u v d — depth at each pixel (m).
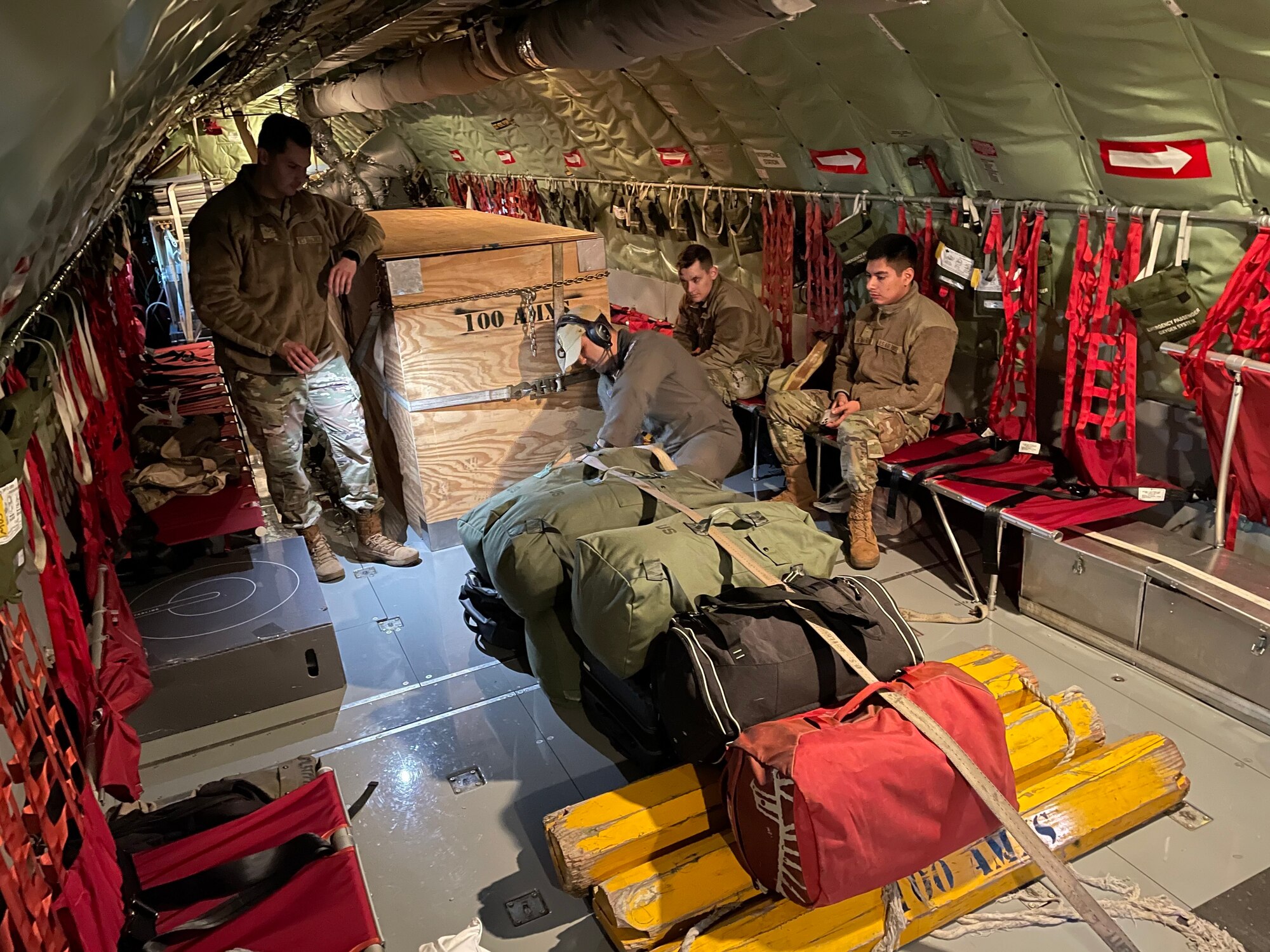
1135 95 3.11
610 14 2.84
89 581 2.90
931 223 4.36
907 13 3.46
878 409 4.12
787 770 1.93
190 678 3.19
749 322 5.14
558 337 4.04
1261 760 2.79
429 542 4.48
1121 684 3.20
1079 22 3.02
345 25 4.51
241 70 4.10
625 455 3.53
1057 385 4.11
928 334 4.12
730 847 2.28
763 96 4.75
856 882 1.97
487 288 4.22
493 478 4.52
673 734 2.38
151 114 1.75
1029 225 3.92
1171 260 3.41
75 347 2.98
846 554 4.28
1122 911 2.24
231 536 4.09
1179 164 3.17
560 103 6.61
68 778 1.82
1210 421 3.26
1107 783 2.47
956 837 2.08
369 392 5.01
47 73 0.79
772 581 2.58
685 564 2.62
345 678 3.48
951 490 3.70
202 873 2.01
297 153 3.68
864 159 4.59
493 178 9.47
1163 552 3.27
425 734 3.15
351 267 3.91
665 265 7.07
